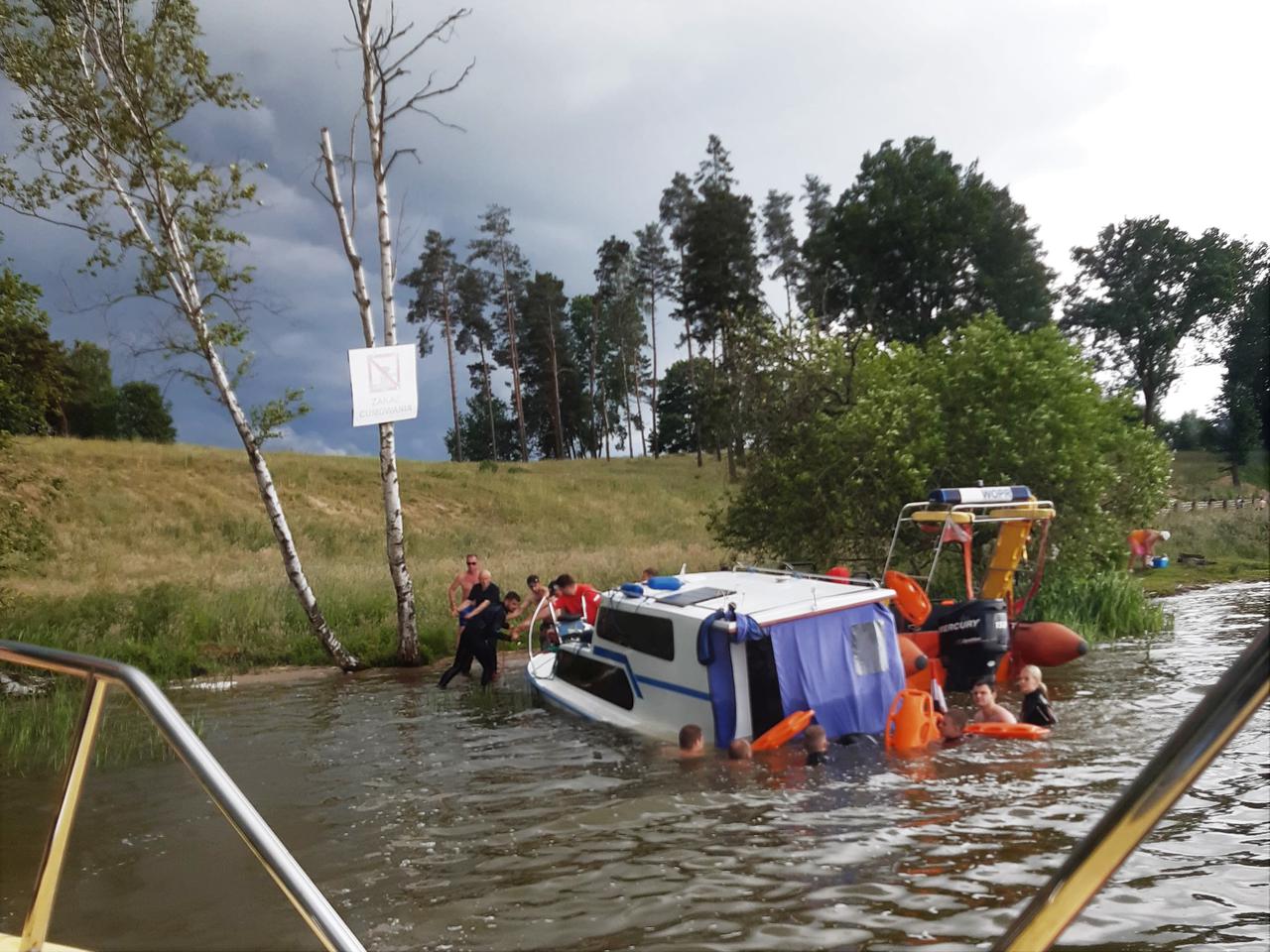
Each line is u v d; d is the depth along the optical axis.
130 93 16.95
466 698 15.37
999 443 20.66
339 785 10.20
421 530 47.53
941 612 14.09
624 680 12.91
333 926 1.90
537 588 19.42
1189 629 19.22
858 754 10.66
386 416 18.92
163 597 21.23
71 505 40.31
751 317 23.59
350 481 52.47
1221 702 1.05
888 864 7.34
